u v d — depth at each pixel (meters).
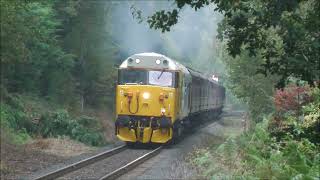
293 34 9.55
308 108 18.41
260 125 20.41
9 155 22.89
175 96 29.55
